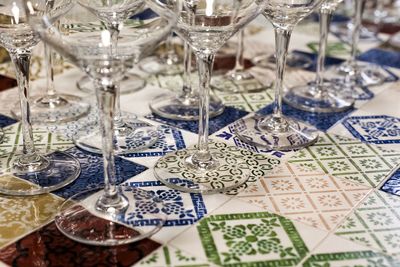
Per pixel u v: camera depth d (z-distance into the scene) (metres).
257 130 1.14
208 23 0.87
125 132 1.12
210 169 0.98
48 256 0.75
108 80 0.78
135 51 0.76
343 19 2.02
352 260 0.74
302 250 0.76
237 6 0.86
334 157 1.04
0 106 1.24
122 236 0.79
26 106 0.97
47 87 1.28
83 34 0.78
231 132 1.14
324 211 0.86
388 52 1.67
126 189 0.91
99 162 1.01
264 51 1.70
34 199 0.89
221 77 1.46
